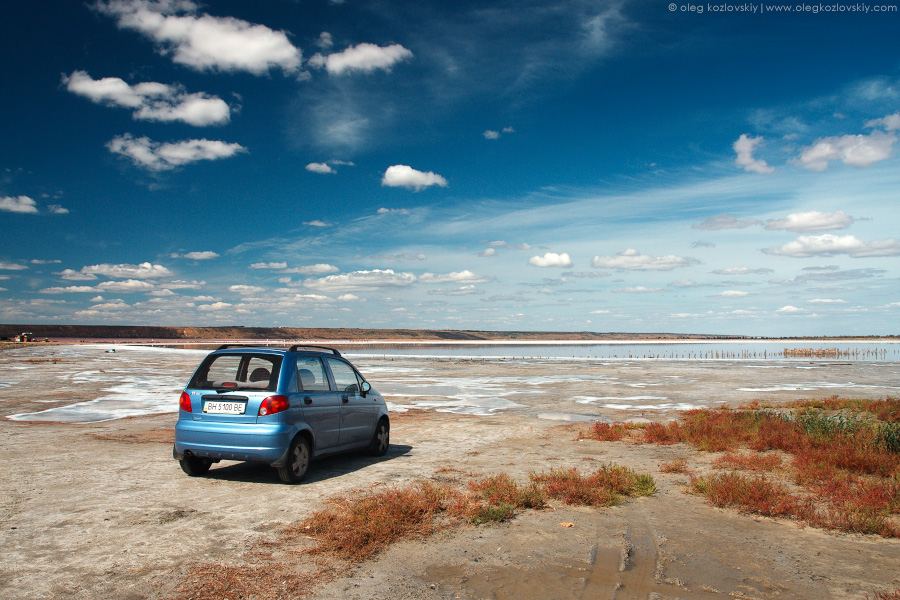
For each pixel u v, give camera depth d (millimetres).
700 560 4746
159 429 11711
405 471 8094
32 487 6836
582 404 18125
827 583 4277
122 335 198125
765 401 19047
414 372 33312
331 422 8016
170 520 5625
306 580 4227
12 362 34812
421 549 4953
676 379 29000
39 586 4023
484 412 15945
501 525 5660
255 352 7574
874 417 14188
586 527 5621
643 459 9188
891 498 6285
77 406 15656
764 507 6117
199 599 3865
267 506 6164
